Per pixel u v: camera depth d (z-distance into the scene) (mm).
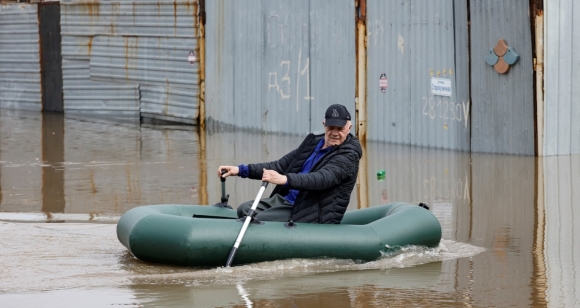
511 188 10430
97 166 13008
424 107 14273
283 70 16672
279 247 6766
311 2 15961
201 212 7594
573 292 6035
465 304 5770
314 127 16141
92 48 20984
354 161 7113
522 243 7656
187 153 14422
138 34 19891
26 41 22594
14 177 12023
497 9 12852
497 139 13164
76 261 7082
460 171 11789
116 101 20703
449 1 13633
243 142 15852
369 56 15133
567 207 9250
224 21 18000
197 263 6762
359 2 15109
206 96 18641
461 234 8070
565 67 12625
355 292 6078
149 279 6465
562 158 12562
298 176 6871
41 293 6082
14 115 21453
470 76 13430
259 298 5934
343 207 7168
